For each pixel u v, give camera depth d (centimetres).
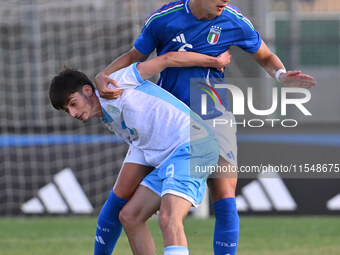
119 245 2050
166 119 1266
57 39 3172
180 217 1198
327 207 2539
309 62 2942
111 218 1358
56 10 3206
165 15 1291
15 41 3144
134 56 1348
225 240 1318
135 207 1295
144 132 1279
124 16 3180
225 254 1327
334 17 2955
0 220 2572
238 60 2667
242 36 1330
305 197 2542
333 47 2931
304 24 2966
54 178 2647
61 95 1293
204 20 1284
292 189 2539
